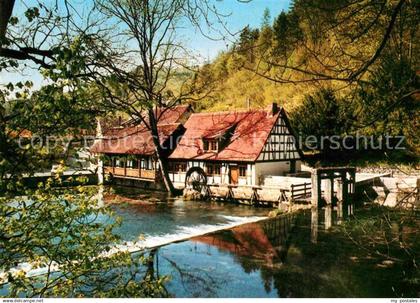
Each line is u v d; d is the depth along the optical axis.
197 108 51.47
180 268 11.77
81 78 3.71
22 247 4.26
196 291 9.71
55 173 4.27
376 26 3.40
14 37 3.82
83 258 4.65
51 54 3.63
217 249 14.03
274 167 28.95
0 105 3.62
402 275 10.32
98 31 4.09
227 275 11.16
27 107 3.50
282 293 9.68
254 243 14.70
